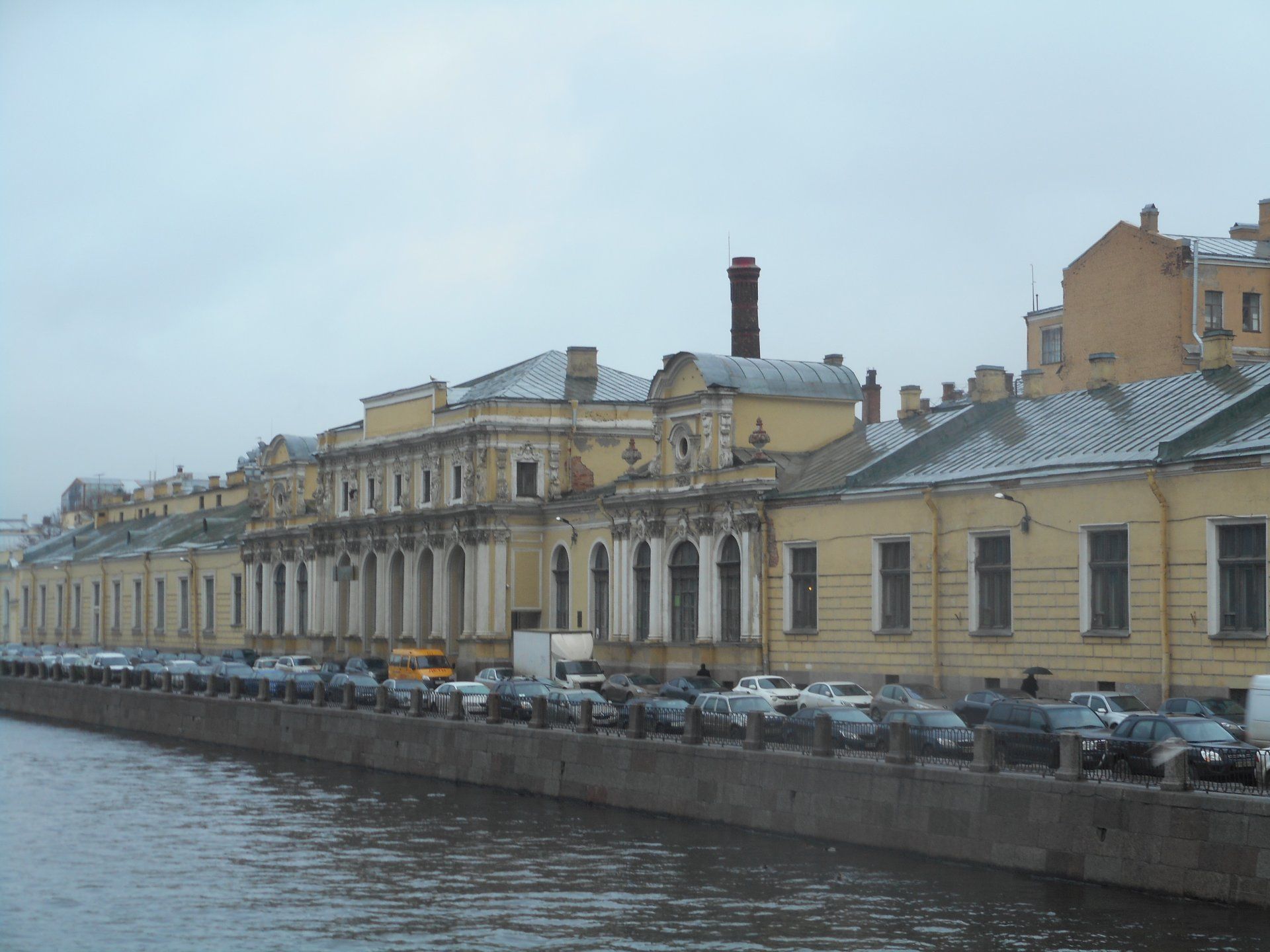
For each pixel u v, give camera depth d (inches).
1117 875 1267.2
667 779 1772.9
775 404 2753.4
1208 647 1829.5
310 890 1470.2
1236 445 1843.0
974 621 2149.4
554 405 3243.1
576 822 1782.7
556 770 1959.9
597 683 2691.9
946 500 2203.5
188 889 1488.7
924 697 2165.4
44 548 6072.8
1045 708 1581.0
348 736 2443.4
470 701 2219.5
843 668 2377.0
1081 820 1301.7
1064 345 3078.2
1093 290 3024.1
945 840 1424.7
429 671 3016.7
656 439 2834.6
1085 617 1987.0
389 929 1306.6
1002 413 2458.2
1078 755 1320.1
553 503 3174.2
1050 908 1246.3
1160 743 1315.2
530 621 3198.8
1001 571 2123.5
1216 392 2063.2
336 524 3774.6
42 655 4308.6
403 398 3543.3
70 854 1681.8
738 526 2586.1
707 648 2655.0
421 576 3469.5
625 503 2866.6
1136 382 2295.8
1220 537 1833.2
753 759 1654.8
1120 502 1941.4
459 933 1286.9
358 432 3769.7
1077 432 2176.4
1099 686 1957.4
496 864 1553.9
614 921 1305.4
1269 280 2910.9
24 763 2586.1
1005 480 2100.1
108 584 5270.7
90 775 2401.6
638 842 1637.6
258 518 4266.7
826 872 1435.8
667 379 2805.1
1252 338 2898.6
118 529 5772.6
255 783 2256.4
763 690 2278.5
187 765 2534.5
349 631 3762.3
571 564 3100.4
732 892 1385.3
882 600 2321.6
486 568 3184.1
